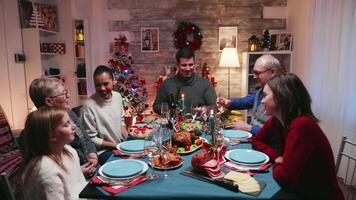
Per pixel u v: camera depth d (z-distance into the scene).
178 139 1.65
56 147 1.34
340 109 2.75
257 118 2.22
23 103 3.92
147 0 4.43
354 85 2.56
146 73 4.58
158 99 2.77
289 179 1.19
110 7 4.48
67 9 4.21
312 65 3.24
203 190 1.17
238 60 4.23
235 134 1.91
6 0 3.62
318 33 3.12
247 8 4.39
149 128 2.09
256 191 1.16
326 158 1.27
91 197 1.15
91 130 2.22
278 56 4.21
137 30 4.50
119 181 1.25
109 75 2.27
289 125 1.37
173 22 4.46
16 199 1.30
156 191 1.17
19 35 3.82
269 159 1.50
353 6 2.58
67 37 4.27
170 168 1.39
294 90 1.35
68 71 4.34
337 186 1.32
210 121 1.81
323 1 3.04
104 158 2.12
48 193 1.22
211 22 4.43
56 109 1.37
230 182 1.20
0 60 3.57
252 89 4.20
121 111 2.46
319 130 1.30
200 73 4.43
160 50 4.52
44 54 4.11
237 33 4.42
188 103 2.65
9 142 3.00
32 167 1.25
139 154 1.60
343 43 2.70
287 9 4.35
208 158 1.37
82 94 4.41
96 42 4.39
